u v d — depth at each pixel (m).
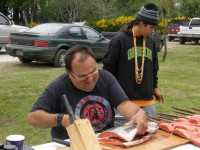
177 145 1.81
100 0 35.22
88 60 1.92
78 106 2.12
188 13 30.56
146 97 2.88
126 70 2.83
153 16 2.68
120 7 40.47
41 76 7.43
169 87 6.77
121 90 2.25
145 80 2.86
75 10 37.00
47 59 8.65
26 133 3.96
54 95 2.10
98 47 9.83
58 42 8.71
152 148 1.75
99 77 2.24
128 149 1.73
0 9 34.62
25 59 9.70
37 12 41.69
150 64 2.90
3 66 9.17
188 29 20.06
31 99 5.42
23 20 39.44
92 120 2.16
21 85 6.37
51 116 1.95
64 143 1.79
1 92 5.78
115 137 1.87
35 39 8.41
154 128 2.01
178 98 5.87
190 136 1.89
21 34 8.66
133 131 1.85
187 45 19.92
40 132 4.04
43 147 1.83
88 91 2.14
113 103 2.23
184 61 11.40
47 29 9.03
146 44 2.88
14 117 4.49
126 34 2.86
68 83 2.14
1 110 4.74
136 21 2.78
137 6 38.84
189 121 2.23
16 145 1.62
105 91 2.22
